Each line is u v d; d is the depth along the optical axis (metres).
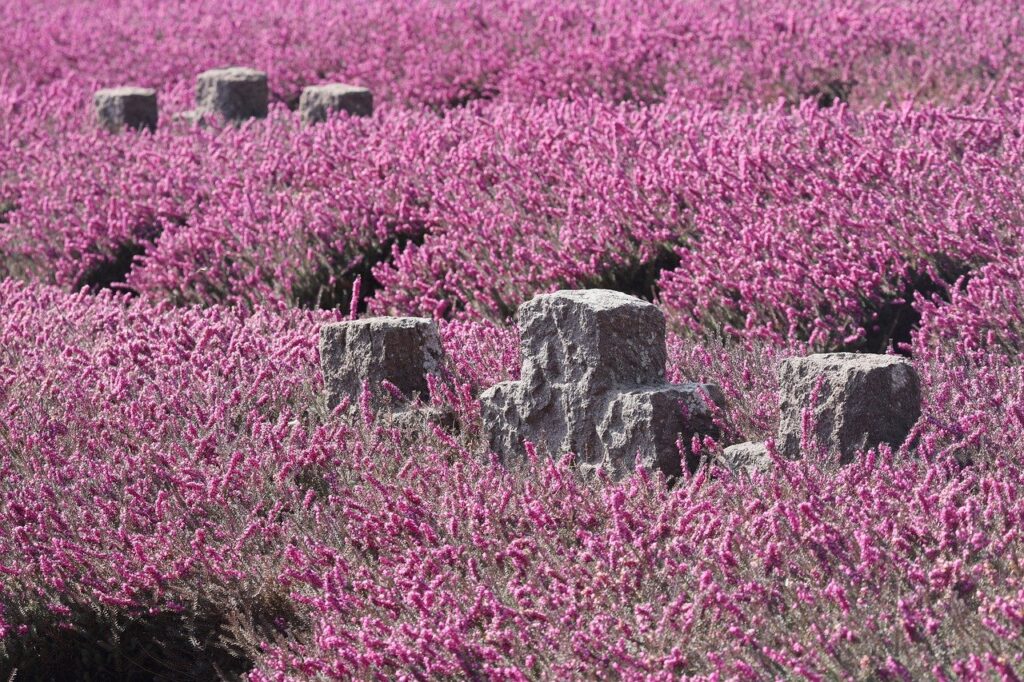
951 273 19.08
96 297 22.69
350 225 24.91
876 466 12.30
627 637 10.12
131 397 16.92
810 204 20.36
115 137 34.28
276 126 32.47
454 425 15.62
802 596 10.00
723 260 19.62
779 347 17.56
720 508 11.73
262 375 16.53
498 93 39.00
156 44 49.97
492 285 21.36
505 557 11.71
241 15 52.16
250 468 14.14
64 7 61.41
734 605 9.93
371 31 45.25
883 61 33.50
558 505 12.67
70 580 12.84
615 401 13.91
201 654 12.50
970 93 29.81
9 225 28.58
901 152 21.30
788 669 9.45
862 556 10.26
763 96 33.88
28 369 17.61
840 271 18.92
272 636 12.12
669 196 22.39
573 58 37.62
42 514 13.26
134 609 12.72
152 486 14.23
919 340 16.28
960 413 13.73
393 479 14.06
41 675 12.77
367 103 34.75
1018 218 19.36
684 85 34.75
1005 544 10.39
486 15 43.75
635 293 21.47
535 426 14.67
